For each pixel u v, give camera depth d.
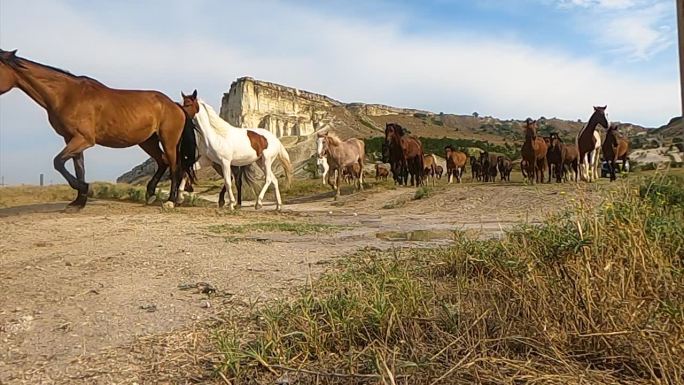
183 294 4.05
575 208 4.27
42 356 2.79
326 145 20.08
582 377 2.15
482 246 4.42
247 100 107.69
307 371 2.33
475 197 14.45
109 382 2.45
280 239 7.33
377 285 3.35
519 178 37.72
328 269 4.82
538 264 3.32
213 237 7.44
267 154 13.73
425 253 5.13
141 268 5.05
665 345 2.17
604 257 3.03
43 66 9.77
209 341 2.97
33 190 15.84
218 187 39.16
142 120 10.89
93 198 14.27
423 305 3.00
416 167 24.38
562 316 2.64
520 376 2.19
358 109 140.12
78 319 3.42
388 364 2.29
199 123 12.34
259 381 2.39
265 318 3.03
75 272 4.86
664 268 2.89
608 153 17.20
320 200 21.56
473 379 2.21
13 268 5.02
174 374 2.53
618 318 2.45
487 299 3.18
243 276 4.66
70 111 9.93
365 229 8.80
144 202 13.86
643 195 5.05
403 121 138.50
